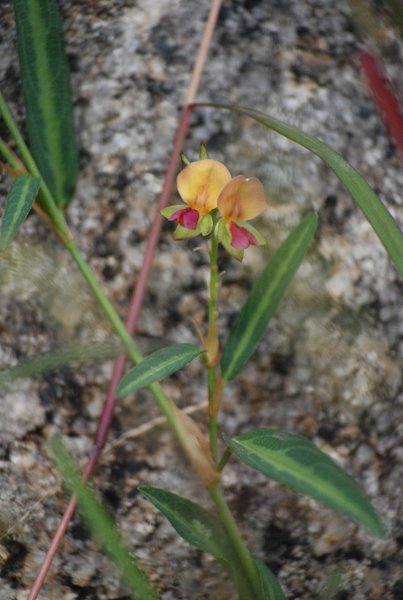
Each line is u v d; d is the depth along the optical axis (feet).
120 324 0.96
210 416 0.92
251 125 1.05
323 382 1.01
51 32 0.98
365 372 1.01
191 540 0.93
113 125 1.05
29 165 0.97
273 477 0.86
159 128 1.05
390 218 0.91
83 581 1.03
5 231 0.91
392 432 1.02
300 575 1.03
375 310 1.02
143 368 0.87
